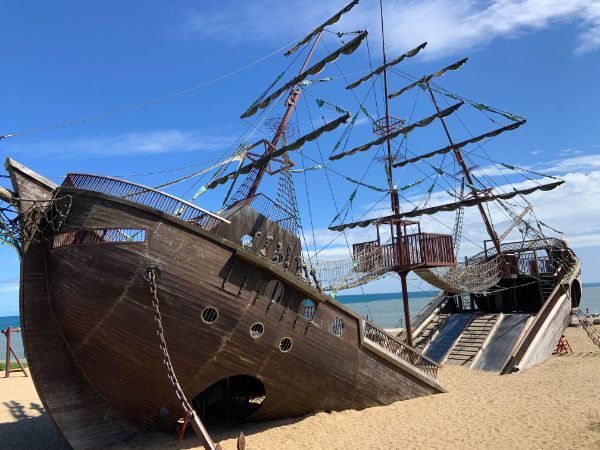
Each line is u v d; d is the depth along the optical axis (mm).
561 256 30672
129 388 13016
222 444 13039
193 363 12453
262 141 20562
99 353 12648
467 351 25438
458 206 27859
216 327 12453
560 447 11367
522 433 12695
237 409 17312
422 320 30688
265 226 14523
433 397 17781
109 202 12141
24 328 12914
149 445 13219
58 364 13320
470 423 14039
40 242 12805
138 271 11797
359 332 15547
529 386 18625
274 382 13875
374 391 16297
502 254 30797
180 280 12000
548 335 25609
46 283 13109
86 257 11953
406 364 17125
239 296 12695
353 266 20281
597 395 16016
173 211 12531
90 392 13625
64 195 12656
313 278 15547
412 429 13773
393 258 22188
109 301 11891
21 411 20016
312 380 14586
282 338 13547
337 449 12328
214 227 13148
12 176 12406
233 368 13016
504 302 31984
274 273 13227
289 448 12492
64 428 13094
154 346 12133
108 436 13555
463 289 24953
